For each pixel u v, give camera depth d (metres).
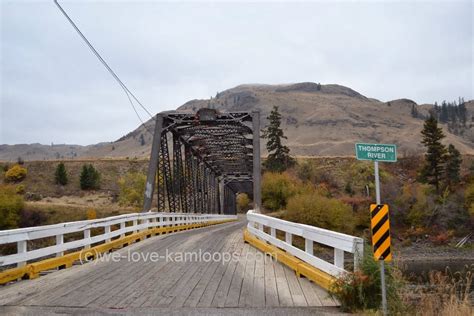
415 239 52.69
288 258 9.83
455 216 55.53
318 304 6.59
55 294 7.25
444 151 68.44
